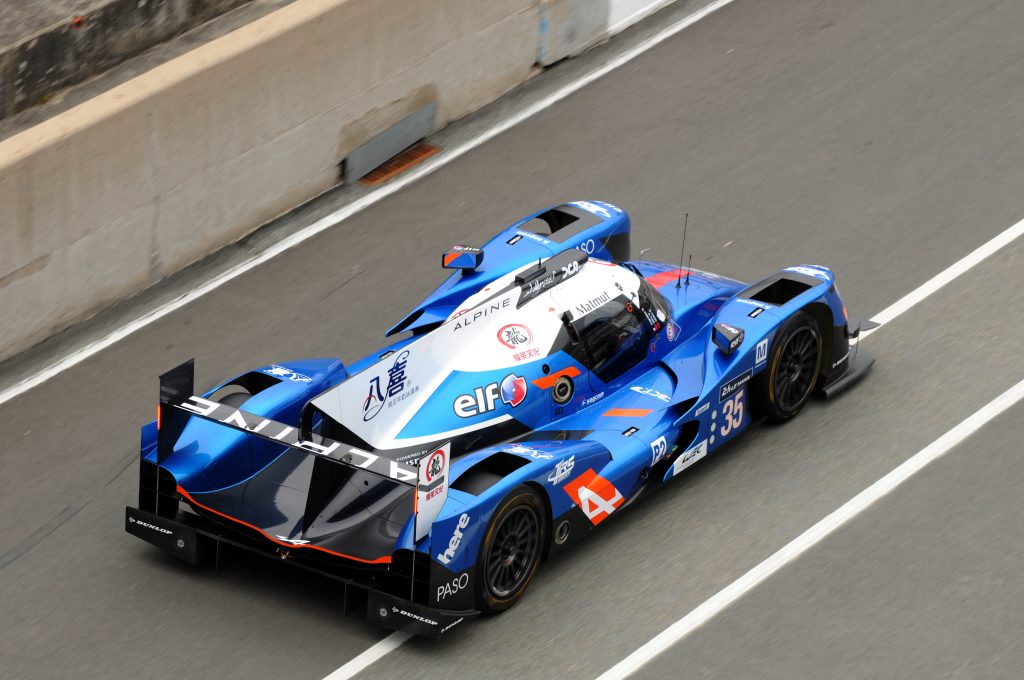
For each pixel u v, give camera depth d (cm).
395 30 3328
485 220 3203
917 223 3077
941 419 2467
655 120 3531
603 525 2244
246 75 3050
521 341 2244
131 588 2134
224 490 2117
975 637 2014
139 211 2928
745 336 2366
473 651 1991
